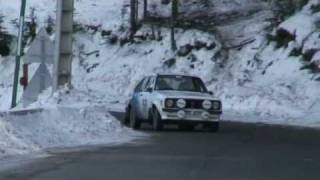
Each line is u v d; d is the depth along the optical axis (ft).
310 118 248.32
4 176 96.84
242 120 244.01
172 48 348.38
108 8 396.16
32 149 127.75
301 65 302.66
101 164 110.52
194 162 114.32
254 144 147.43
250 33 341.21
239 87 305.12
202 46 341.21
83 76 350.02
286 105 275.18
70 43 201.05
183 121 181.88
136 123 196.34
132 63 350.02
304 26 316.40
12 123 133.39
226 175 99.35
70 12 201.26
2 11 400.06
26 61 169.78
